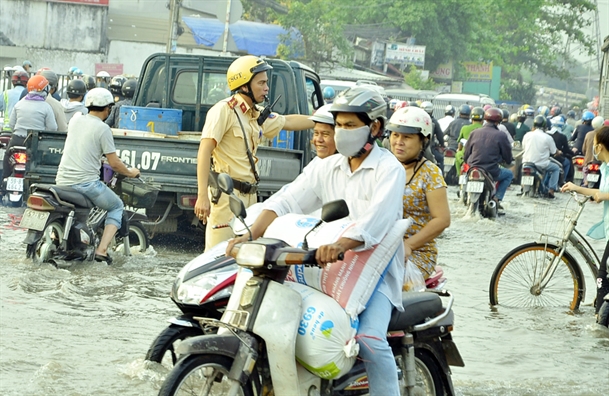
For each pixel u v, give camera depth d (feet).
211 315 21.33
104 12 179.01
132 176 39.45
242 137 29.01
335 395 19.11
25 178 42.93
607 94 121.29
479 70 278.67
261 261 17.70
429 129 22.91
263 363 18.19
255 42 197.77
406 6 242.78
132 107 45.78
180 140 43.09
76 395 22.34
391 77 239.91
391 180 18.85
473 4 251.19
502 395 25.07
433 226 22.41
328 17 215.92
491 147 67.82
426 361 21.67
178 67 49.52
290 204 19.66
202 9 200.03
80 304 32.32
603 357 29.99
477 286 41.73
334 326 18.12
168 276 38.37
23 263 37.93
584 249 36.78
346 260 18.62
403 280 20.95
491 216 69.00
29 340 27.09
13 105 64.80
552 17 325.01
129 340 27.91
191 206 43.32
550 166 88.02
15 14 176.04
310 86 53.52
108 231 39.29
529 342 31.55
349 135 18.78
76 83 59.21
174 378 17.37
